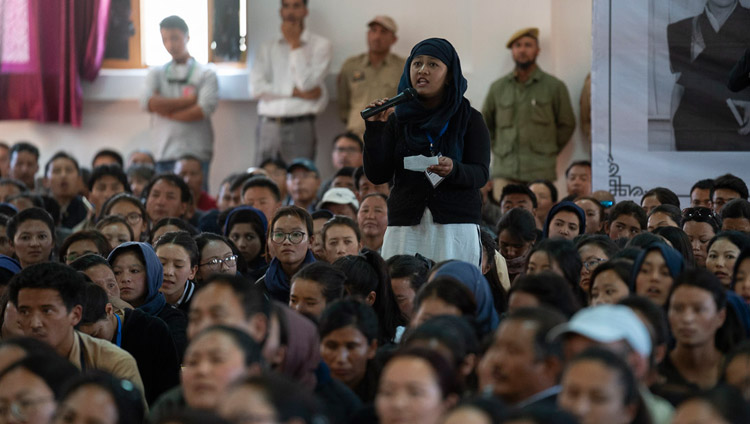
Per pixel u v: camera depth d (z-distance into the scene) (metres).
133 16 25.23
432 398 6.71
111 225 14.95
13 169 22.62
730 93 17.75
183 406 7.69
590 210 16.27
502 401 6.96
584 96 22.94
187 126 24.23
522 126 22.72
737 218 14.04
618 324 7.16
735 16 17.70
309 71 23.80
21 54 24.80
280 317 8.19
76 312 10.13
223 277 8.00
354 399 8.54
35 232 14.54
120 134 25.48
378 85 23.53
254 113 25.25
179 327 12.34
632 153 18.05
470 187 10.91
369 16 24.44
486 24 23.62
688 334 8.77
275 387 6.02
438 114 10.77
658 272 9.70
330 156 24.94
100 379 7.34
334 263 11.09
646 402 7.14
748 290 10.49
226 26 24.72
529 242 13.46
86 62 24.92
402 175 11.12
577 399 6.44
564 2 23.41
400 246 11.22
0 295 12.53
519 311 7.27
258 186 17.03
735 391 6.71
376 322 9.14
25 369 7.88
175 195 18.28
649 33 17.98
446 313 8.80
